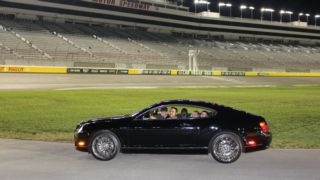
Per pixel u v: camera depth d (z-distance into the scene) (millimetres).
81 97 33062
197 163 9898
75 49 71312
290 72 97562
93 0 85625
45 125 17172
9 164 9688
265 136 10094
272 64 104188
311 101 32562
